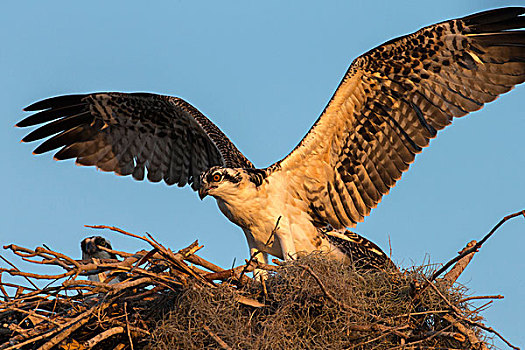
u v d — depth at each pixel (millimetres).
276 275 10859
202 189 12086
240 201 12219
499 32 12383
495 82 12617
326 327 10383
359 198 13219
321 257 11242
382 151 13109
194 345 10133
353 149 13055
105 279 10836
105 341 10594
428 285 10664
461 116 12789
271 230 12438
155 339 10250
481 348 10172
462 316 10250
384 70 12617
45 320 10242
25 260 9906
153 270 11094
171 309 10547
